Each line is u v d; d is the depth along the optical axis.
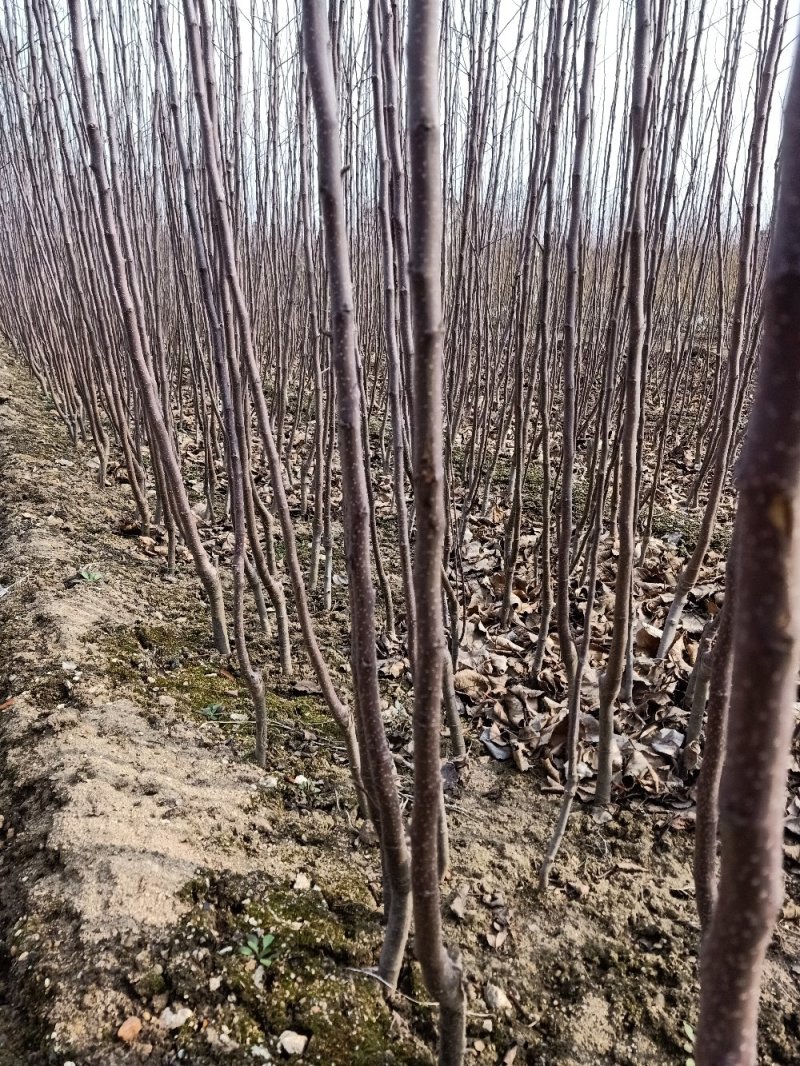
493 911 1.73
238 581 1.93
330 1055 1.38
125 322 1.95
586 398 4.26
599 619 2.91
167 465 2.29
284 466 3.97
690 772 2.12
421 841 0.96
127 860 1.68
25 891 1.66
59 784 1.90
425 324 0.78
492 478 4.21
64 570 3.01
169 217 3.13
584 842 1.93
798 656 0.50
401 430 1.46
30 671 2.37
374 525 2.59
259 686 2.02
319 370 2.78
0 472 4.04
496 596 3.13
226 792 1.98
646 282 2.48
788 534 0.47
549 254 2.08
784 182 0.45
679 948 1.64
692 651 2.65
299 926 1.61
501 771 2.20
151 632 2.73
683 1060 1.43
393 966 1.44
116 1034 1.39
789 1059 1.44
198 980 1.48
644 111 1.35
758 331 3.00
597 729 2.28
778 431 0.46
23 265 5.20
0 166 4.75
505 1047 1.46
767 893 0.54
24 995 1.46
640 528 3.67
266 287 4.70
